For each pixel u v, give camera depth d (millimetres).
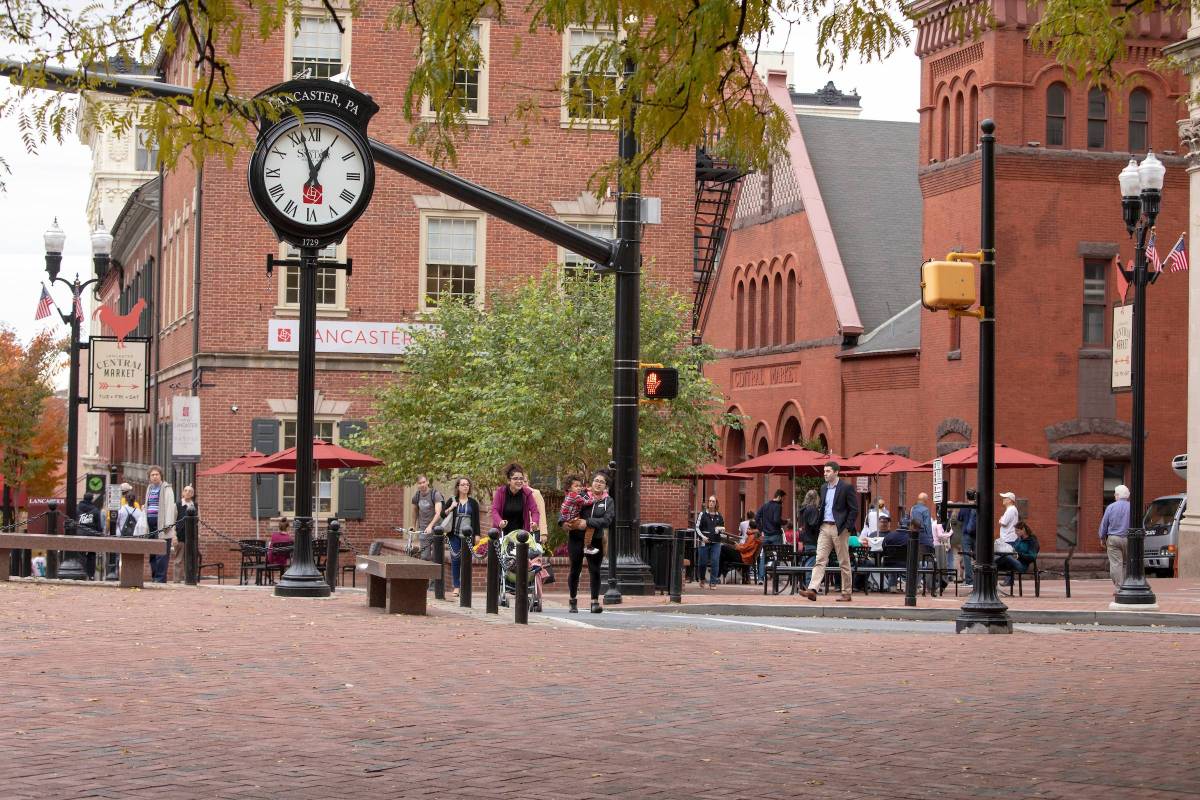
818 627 21719
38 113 10844
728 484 62844
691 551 39281
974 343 45312
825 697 12367
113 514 39344
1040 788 8594
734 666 14531
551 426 33344
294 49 38125
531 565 21719
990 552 20203
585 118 12602
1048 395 44625
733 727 10711
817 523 29484
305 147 20078
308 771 8797
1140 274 24844
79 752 9227
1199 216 38719
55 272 30578
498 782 8586
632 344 24500
